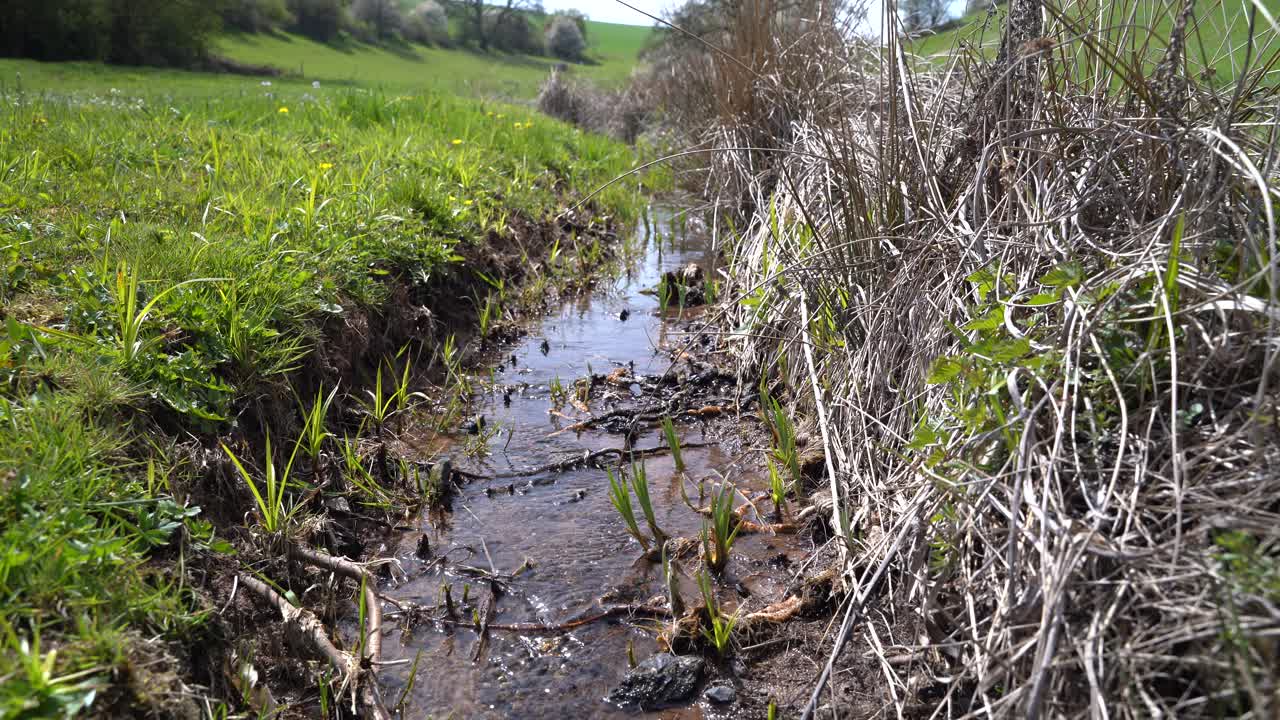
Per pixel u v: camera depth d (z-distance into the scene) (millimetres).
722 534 2707
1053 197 2645
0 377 2336
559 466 3389
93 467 2131
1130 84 2494
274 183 4738
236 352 2947
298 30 52844
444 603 2535
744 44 6098
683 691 2189
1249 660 1432
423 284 4582
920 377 2787
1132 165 2562
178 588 2088
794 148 4910
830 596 2498
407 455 3396
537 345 4766
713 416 3871
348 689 2115
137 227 3609
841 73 4996
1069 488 1937
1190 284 1955
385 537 2871
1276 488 1698
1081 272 2104
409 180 5348
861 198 3428
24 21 27078
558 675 2254
